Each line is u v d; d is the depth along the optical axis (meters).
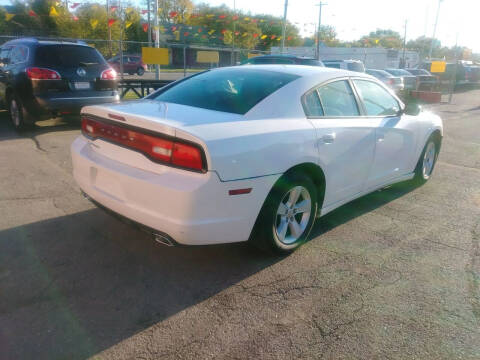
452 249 3.66
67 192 4.55
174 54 40.75
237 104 3.22
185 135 2.60
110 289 2.82
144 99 3.75
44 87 7.14
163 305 2.67
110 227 3.75
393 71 22.08
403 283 3.07
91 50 7.83
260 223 3.07
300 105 3.37
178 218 2.62
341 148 3.60
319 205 3.63
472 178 6.07
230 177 2.68
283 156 3.00
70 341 2.31
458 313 2.73
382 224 4.17
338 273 3.16
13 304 2.61
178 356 2.24
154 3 15.23
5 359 2.16
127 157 2.94
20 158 5.80
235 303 2.73
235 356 2.26
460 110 15.79
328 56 31.50
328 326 2.54
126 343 2.32
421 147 5.10
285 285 2.96
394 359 2.29
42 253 3.25
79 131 7.87
